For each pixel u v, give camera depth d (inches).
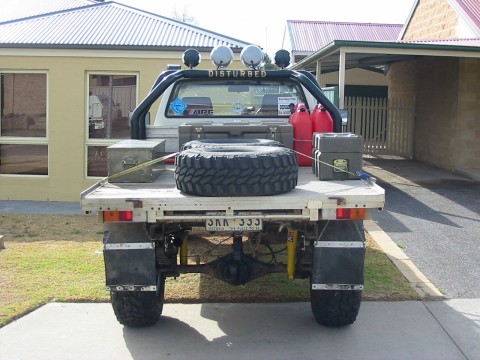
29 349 187.2
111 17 532.4
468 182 533.3
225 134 222.7
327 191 174.4
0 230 346.3
